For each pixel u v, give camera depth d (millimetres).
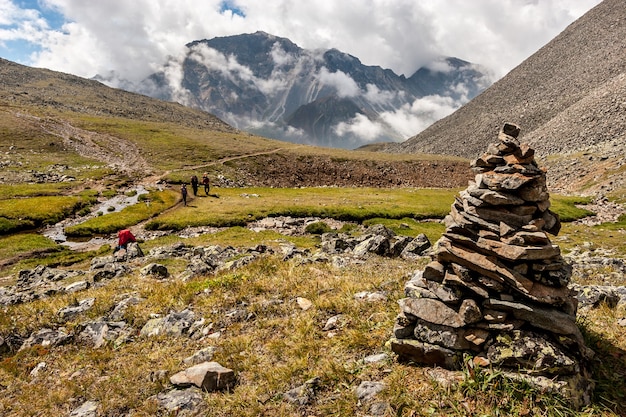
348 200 65812
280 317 12258
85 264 31547
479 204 8531
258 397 8250
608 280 19844
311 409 7742
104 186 71062
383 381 8102
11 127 115688
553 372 7277
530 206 8133
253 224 48156
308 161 134375
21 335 13289
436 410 7129
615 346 9328
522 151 8219
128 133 140250
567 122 144500
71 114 172500
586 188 84750
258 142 167625
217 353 10258
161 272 21469
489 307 8102
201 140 147000
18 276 27000
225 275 17344
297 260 19828
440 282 8844
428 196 74250
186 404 8242
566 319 7742
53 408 8898
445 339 8234
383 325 10484
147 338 12078
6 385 10102
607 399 7191
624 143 101188
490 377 7371
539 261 7918
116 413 8391
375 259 20938
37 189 62688
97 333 12828
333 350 9727
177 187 76938
